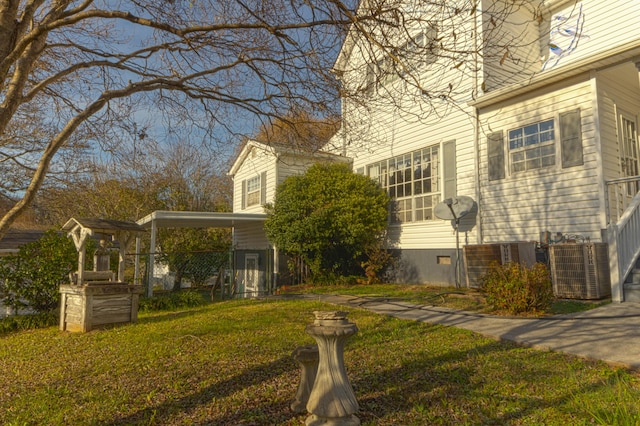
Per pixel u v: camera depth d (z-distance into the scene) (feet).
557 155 31.24
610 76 30.25
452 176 39.63
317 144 20.90
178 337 22.26
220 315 28.76
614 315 22.43
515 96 34.12
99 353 20.06
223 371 16.58
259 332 22.75
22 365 18.81
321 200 44.57
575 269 27.50
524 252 30.73
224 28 15.10
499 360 16.55
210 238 69.41
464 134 38.50
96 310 26.25
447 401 13.05
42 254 32.17
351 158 52.47
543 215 32.01
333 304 31.37
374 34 14.61
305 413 12.48
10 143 39.81
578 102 30.22
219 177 82.02
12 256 31.27
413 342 19.61
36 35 12.91
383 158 48.24
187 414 12.87
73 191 47.55
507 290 24.99
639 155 31.78
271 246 51.98
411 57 14.64
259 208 56.85
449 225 40.19
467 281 33.86
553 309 24.99
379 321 24.26
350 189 45.57
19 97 13.23
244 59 17.84
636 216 27.66
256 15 15.17
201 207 79.77
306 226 43.24
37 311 31.86
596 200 28.78
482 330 21.11
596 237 28.71
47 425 12.32
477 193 36.88
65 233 33.81
